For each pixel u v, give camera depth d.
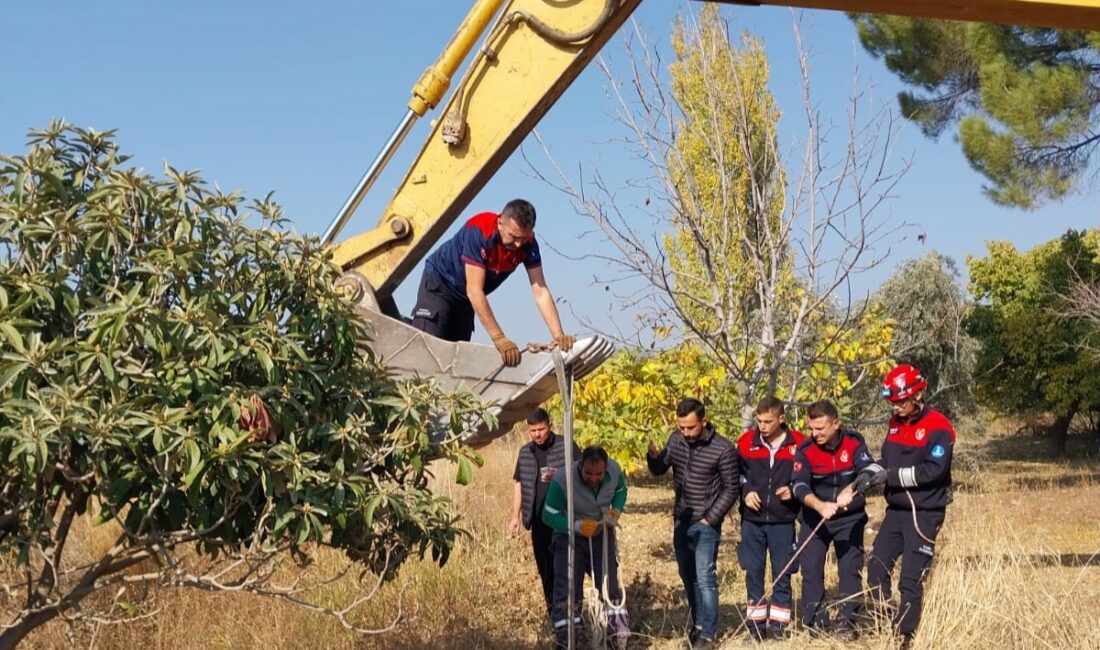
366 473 5.33
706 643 8.27
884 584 8.01
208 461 4.62
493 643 8.33
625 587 9.79
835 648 7.62
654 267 10.27
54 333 4.77
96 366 4.55
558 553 8.15
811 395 13.15
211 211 5.01
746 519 8.59
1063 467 21.03
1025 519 13.50
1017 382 22.53
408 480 5.55
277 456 4.85
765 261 11.06
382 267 6.28
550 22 6.00
